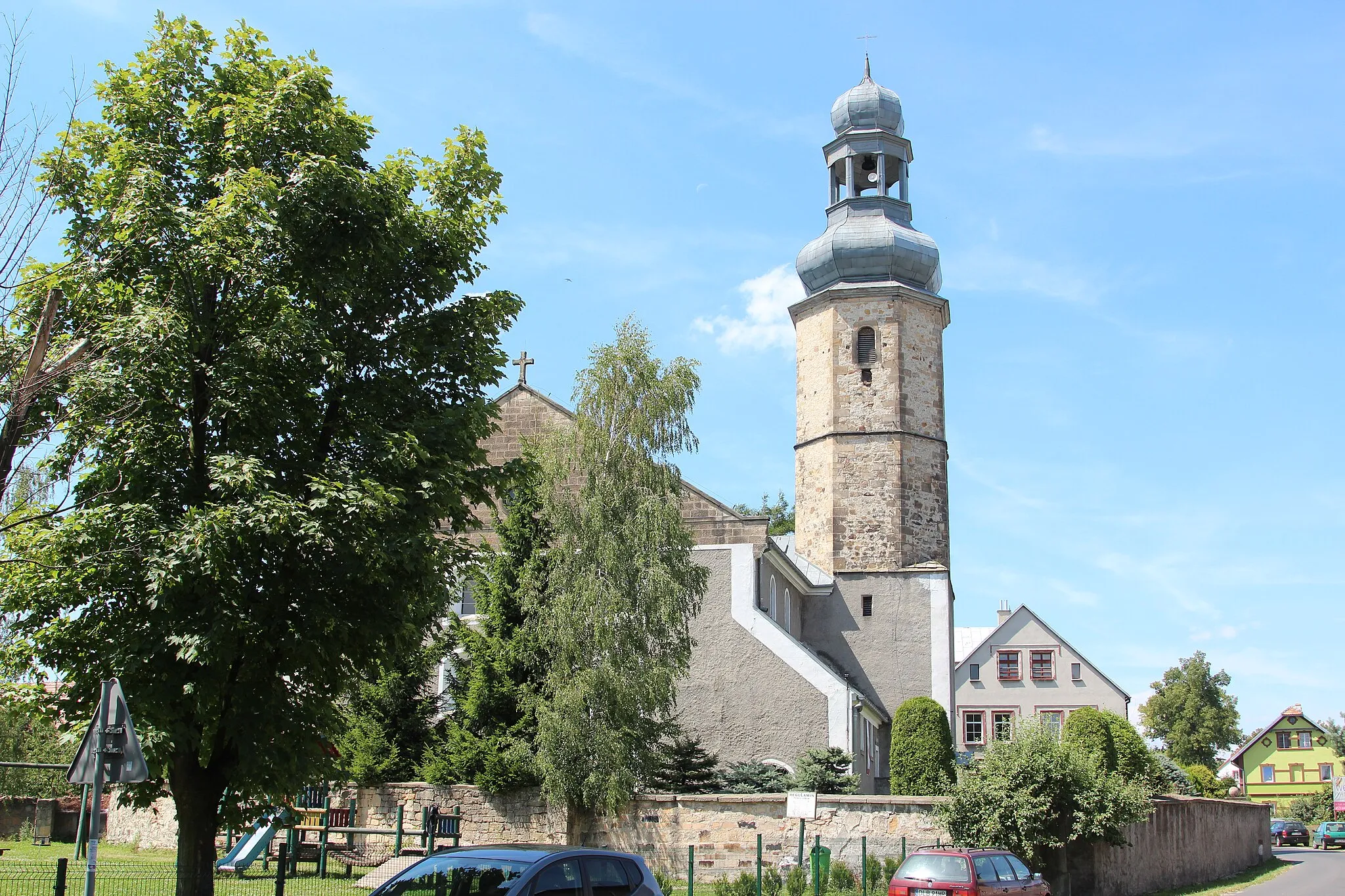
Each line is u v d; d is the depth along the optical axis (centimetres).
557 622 2839
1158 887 3019
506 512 3198
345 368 1545
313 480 1371
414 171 1686
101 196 1474
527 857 1272
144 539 1327
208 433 1461
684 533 3012
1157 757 4550
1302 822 7406
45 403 1392
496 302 1697
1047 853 2486
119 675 1358
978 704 7069
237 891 2216
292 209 1438
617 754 2722
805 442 4497
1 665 1392
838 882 2438
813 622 4278
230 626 1350
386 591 1480
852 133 4684
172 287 1425
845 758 3192
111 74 1537
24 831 3516
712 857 2698
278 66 1603
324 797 2908
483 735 2900
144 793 1515
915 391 4400
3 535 1355
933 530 4344
